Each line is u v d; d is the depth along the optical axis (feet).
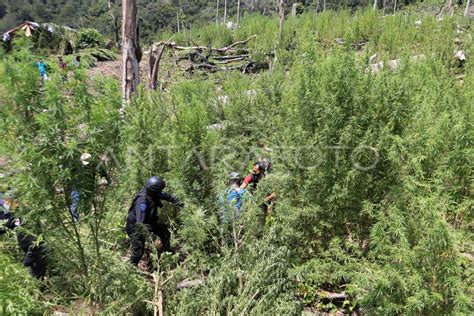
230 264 12.27
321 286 15.85
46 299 10.99
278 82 24.95
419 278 11.02
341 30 51.75
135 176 15.64
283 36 55.52
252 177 16.96
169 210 16.92
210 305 11.03
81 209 10.57
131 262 13.85
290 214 14.65
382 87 13.84
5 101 9.11
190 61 57.72
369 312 12.95
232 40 72.43
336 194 13.92
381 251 12.78
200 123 17.17
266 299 11.00
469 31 40.06
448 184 13.60
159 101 22.17
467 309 10.92
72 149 9.28
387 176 13.78
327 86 14.28
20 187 9.59
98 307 11.50
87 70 10.36
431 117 13.83
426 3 72.18
